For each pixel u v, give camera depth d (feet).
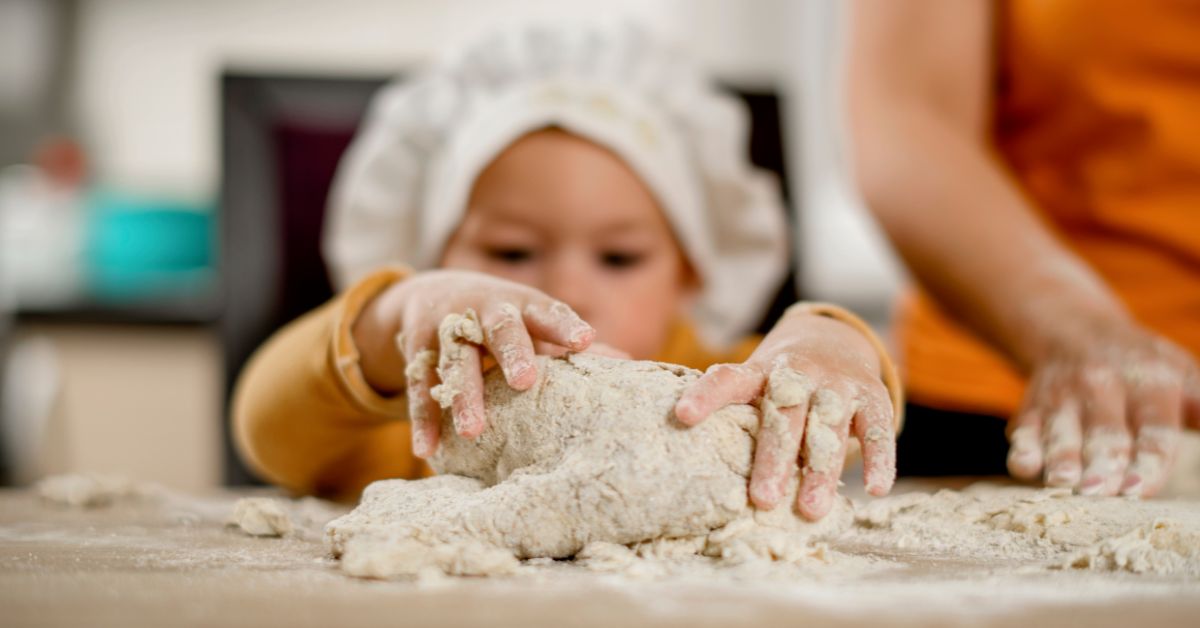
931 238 3.28
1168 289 3.52
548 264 4.05
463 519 1.73
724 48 8.66
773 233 4.83
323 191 4.98
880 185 3.49
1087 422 2.55
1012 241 3.16
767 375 1.84
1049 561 1.82
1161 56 3.37
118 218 8.33
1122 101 3.46
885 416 1.85
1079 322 2.85
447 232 4.13
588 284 4.00
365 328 2.46
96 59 8.92
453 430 1.97
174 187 8.98
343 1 8.87
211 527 2.35
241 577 1.56
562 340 1.92
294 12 8.89
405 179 4.53
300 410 2.85
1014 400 3.92
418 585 1.48
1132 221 3.55
